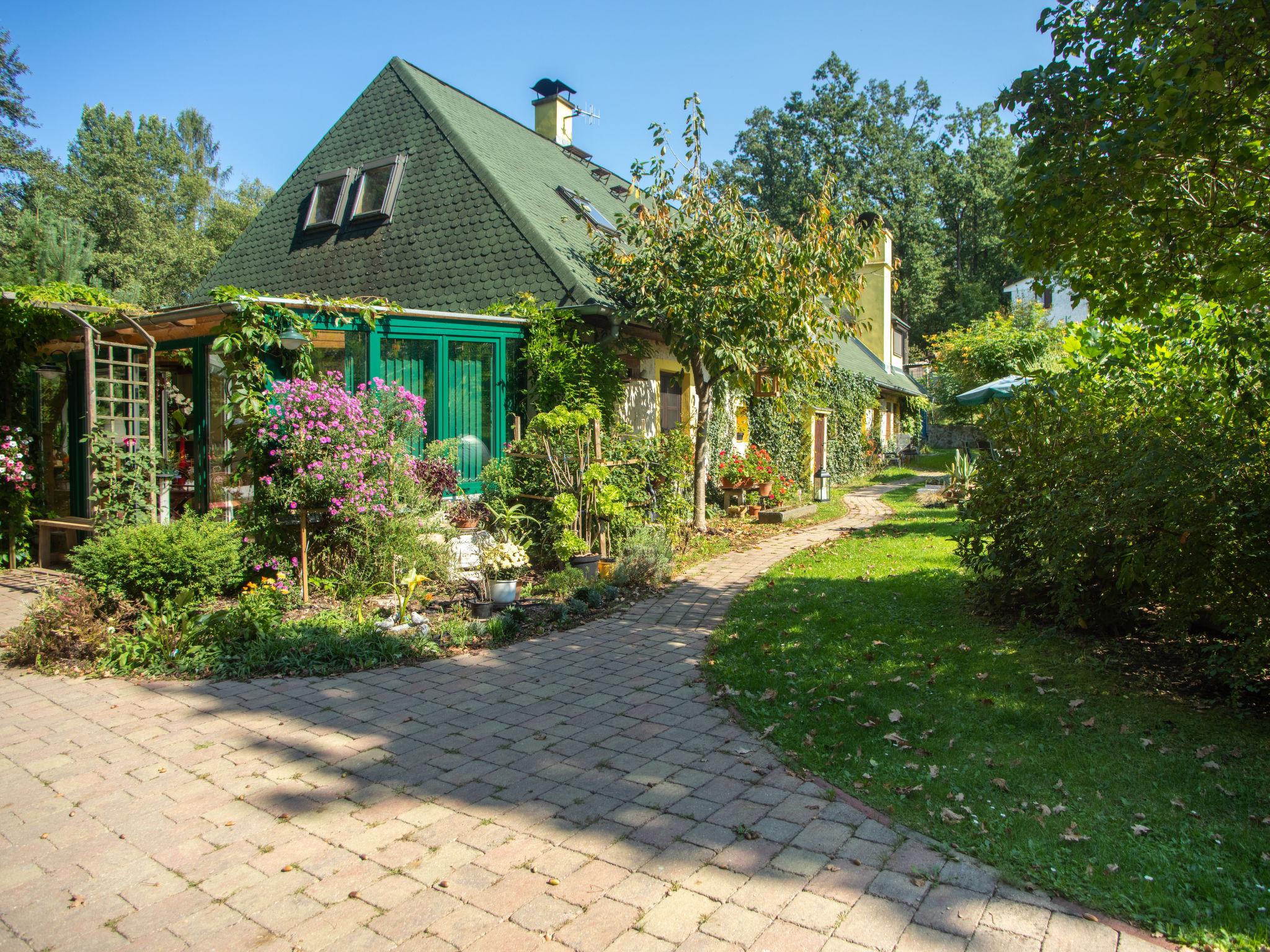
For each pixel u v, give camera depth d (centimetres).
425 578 711
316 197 1341
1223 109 453
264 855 312
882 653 552
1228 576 453
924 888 286
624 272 1041
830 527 1255
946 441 3509
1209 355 559
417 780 379
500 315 989
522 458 943
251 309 738
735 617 674
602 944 256
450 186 1202
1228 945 251
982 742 408
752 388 1172
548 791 366
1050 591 601
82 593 593
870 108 4341
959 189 4456
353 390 849
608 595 750
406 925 267
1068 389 625
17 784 375
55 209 2938
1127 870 292
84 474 936
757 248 970
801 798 357
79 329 849
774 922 267
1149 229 516
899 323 3284
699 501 1145
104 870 302
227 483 808
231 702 487
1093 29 507
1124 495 486
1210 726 417
